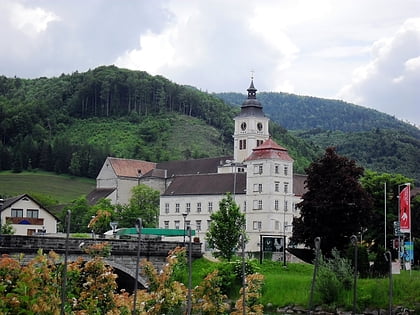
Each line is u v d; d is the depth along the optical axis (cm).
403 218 11075
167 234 15862
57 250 9388
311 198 13750
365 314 9881
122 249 10344
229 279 10975
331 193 13512
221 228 12644
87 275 5031
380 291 10106
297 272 12488
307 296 10512
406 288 10100
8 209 16150
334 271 10562
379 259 11119
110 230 16450
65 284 4531
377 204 16150
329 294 10306
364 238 16038
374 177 16700
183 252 5856
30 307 4362
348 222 13575
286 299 10588
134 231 14525
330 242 13600
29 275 4447
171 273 5628
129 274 10444
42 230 15088
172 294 5450
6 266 4469
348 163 13850
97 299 4925
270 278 11250
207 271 11019
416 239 14288
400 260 12256
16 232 15750
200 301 6056
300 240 13912
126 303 5059
